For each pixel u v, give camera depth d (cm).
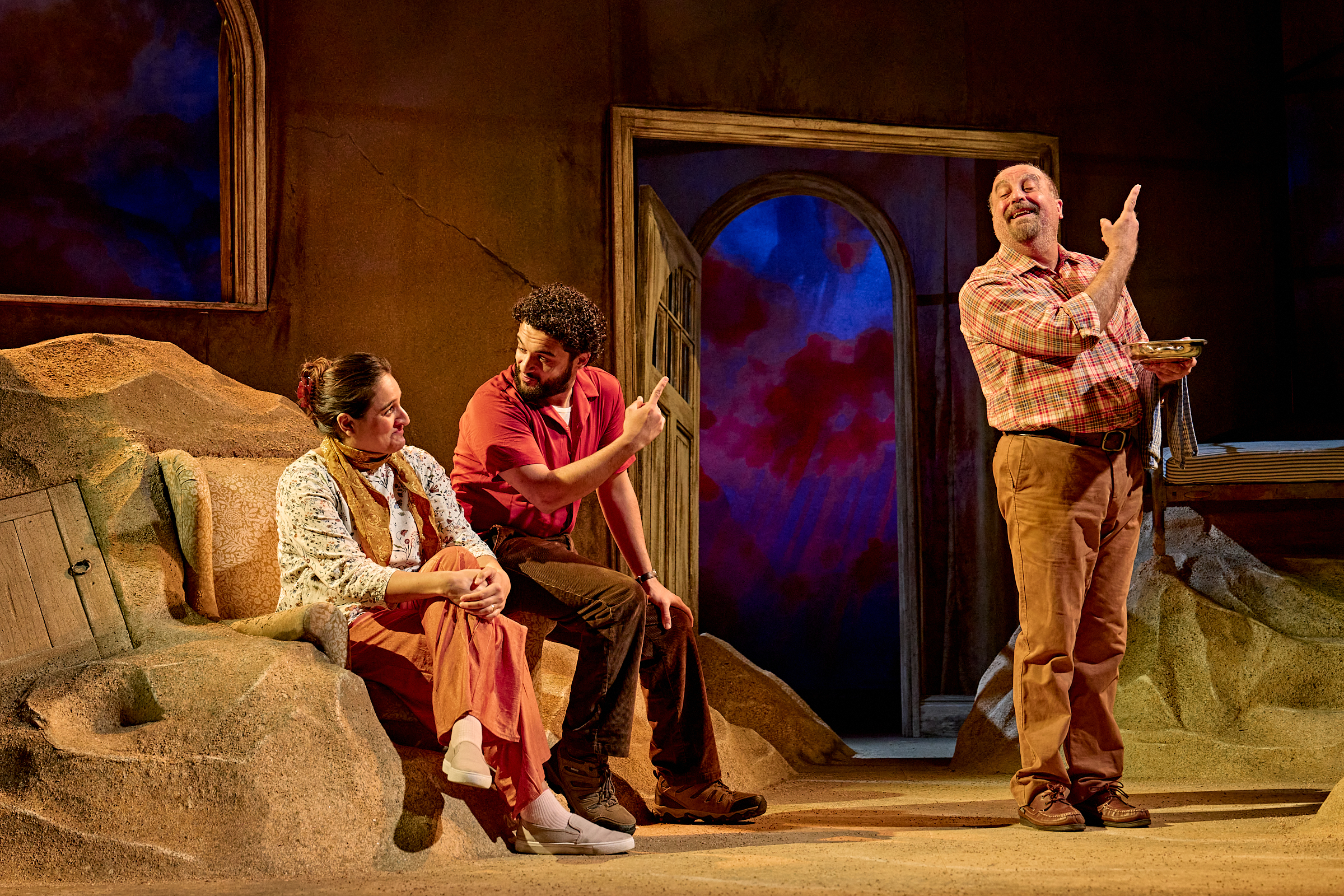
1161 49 536
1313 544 464
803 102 495
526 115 465
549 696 343
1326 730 388
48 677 272
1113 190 527
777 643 859
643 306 484
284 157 439
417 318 448
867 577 859
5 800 238
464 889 208
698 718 303
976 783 405
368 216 446
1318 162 554
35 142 467
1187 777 390
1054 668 288
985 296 295
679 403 539
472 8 462
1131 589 458
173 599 307
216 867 228
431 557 279
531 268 461
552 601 277
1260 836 262
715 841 268
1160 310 530
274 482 340
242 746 243
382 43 452
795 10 496
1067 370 288
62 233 468
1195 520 476
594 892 203
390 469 282
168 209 478
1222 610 431
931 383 621
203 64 482
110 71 475
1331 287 551
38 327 407
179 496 316
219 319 428
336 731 249
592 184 471
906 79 506
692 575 559
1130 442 295
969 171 621
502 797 269
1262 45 550
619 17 478
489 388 299
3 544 294
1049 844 254
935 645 609
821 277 861
